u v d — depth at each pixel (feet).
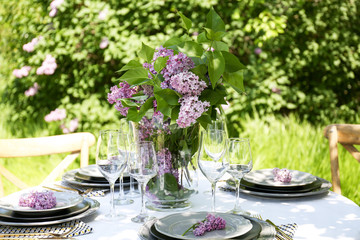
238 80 4.78
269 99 15.33
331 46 16.58
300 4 15.29
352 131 7.14
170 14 14.80
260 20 14.94
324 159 12.60
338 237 4.08
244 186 5.60
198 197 5.48
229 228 3.93
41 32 15.94
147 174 4.38
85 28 15.14
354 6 16.96
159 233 3.83
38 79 16.25
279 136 13.69
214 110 4.97
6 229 4.26
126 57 14.58
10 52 17.22
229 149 4.74
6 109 16.92
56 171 7.29
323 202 5.16
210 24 4.86
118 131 4.94
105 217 4.66
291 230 4.20
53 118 14.89
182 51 4.63
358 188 11.68
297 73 16.92
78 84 15.84
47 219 4.35
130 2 15.16
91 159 14.69
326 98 16.58
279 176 5.57
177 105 4.66
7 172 6.86
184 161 4.91
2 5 16.84
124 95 5.10
